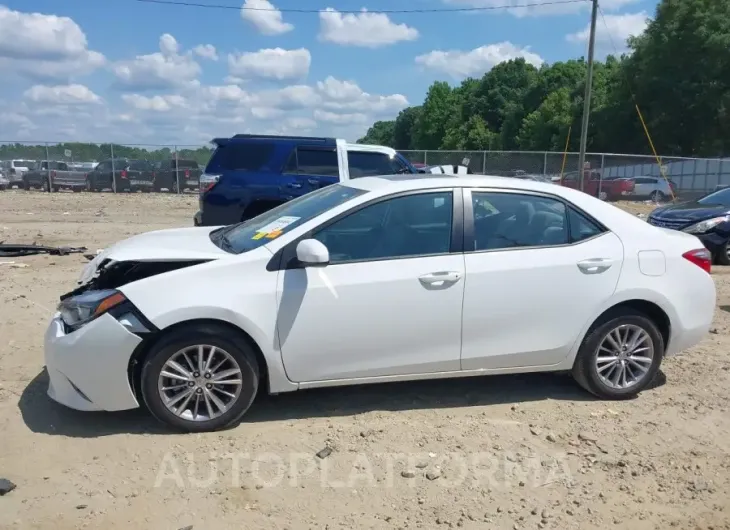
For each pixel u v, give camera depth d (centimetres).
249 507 349
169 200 2412
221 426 430
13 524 329
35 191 2711
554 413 475
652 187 2878
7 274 872
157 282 416
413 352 455
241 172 998
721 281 979
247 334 426
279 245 437
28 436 416
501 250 469
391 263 447
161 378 416
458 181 477
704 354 614
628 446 429
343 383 450
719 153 4509
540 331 475
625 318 491
